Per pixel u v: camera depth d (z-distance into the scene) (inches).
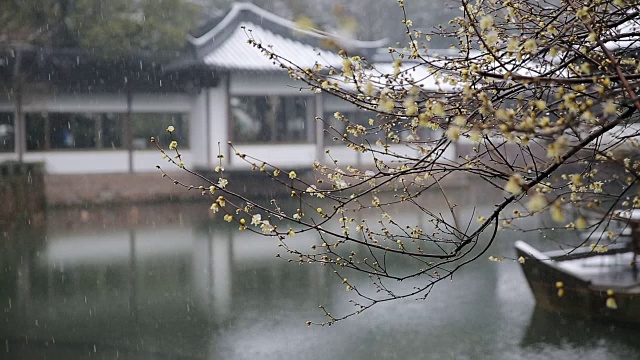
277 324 370.0
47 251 599.2
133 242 645.9
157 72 1041.5
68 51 1011.9
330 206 864.9
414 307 392.2
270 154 1083.3
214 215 839.1
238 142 1077.8
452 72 166.1
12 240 659.4
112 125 1043.3
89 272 511.2
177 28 1054.4
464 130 131.6
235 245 617.6
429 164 139.5
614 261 406.0
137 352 328.2
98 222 788.6
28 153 997.8
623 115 99.5
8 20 989.8
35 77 997.2
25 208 805.2
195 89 1077.1
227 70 1026.7
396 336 343.0
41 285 467.8
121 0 1043.9
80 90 1021.2
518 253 381.7
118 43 1007.0
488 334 339.3
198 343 341.7
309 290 442.0
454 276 459.5
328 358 314.7
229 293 439.8
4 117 989.2
